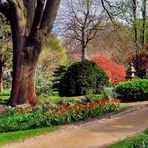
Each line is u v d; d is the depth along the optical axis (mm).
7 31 28078
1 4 17047
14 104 16609
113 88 17656
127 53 33188
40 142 10578
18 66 16797
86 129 11711
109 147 9414
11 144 10484
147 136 9945
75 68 20266
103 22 32062
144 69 23094
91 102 14234
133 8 27297
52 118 12594
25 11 17016
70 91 20047
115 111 13922
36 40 16750
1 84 30859
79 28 32906
